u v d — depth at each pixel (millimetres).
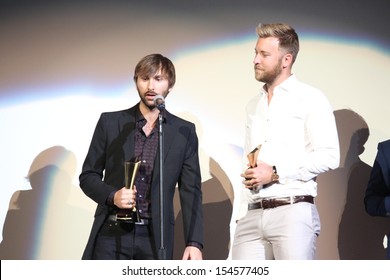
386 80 8883
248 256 7453
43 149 8930
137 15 9094
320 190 8766
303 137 7434
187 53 9000
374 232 8695
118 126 7434
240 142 8836
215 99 8906
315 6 9008
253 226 7418
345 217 8719
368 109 8844
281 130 7480
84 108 8977
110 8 9125
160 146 6742
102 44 9078
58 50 9094
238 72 8938
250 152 7398
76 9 9156
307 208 7250
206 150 8844
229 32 9008
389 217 8469
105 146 7445
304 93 7520
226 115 8883
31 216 8836
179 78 8961
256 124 7750
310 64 8930
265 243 7434
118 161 7277
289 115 7488
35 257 8789
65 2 9172
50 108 8992
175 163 7305
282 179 7227
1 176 8898
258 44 7730
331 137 7285
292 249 7102
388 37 8945
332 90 8891
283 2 9023
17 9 9188
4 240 8812
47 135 8945
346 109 8844
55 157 8914
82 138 8930
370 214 7867
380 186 7969
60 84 9023
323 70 8914
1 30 9156
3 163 8914
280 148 7430
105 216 7078
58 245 8805
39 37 9125
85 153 8914
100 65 9039
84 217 8844
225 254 8734
